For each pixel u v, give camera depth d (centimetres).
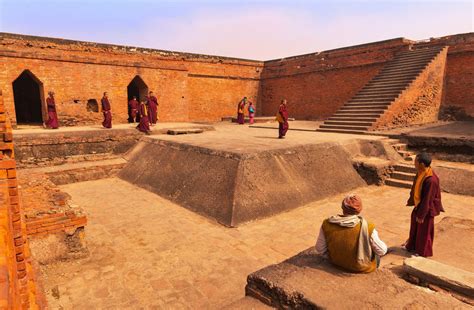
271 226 658
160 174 981
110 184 1024
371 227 321
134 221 694
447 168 919
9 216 287
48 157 1112
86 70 1575
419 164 414
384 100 1398
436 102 1533
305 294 302
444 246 429
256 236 612
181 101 1962
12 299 170
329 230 335
